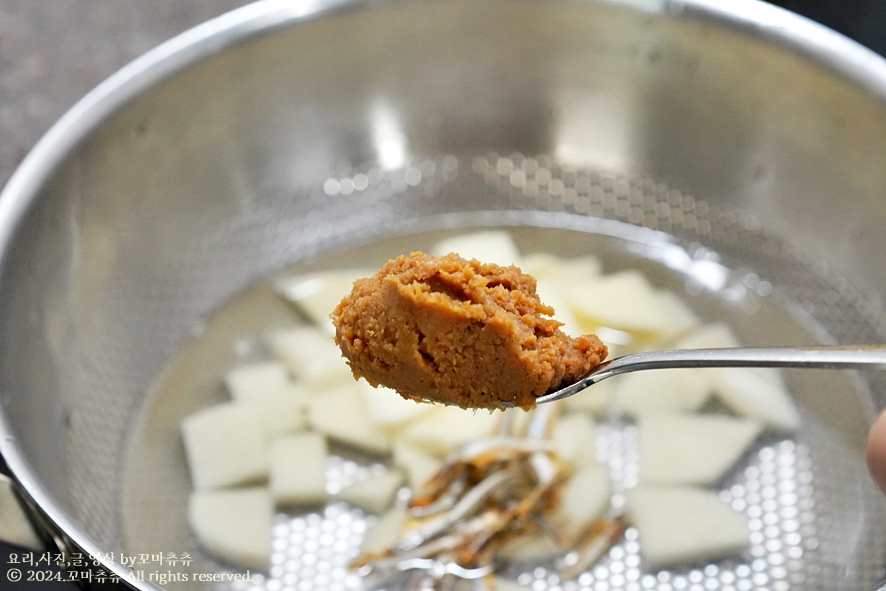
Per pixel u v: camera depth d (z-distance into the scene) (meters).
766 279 0.59
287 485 0.54
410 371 0.45
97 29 0.64
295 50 0.58
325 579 0.52
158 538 0.53
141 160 0.57
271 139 0.60
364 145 0.62
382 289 0.45
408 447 0.54
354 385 0.56
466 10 0.58
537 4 0.58
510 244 0.61
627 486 0.54
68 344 0.54
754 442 0.55
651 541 0.52
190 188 0.59
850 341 0.57
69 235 0.54
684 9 0.57
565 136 0.62
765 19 0.56
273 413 0.56
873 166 0.56
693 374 0.56
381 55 0.60
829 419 0.55
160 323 0.58
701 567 0.52
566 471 0.53
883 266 0.57
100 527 0.52
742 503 0.53
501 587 0.51
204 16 0.65
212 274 0.59
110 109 0.55
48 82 0.62
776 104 0.57
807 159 0.58
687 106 0.60
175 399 0.56
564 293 0.59
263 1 0.57
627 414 0.55
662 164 0.61
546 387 0.45
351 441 0.55
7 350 0.50
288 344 0.58
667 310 0.59
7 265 0.51
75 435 0.53
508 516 0.52
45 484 0.47
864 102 0.55
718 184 0.61
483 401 0.45
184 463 0.55
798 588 0.51
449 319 0.44
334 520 0.53
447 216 0.62
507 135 0.62
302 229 0.61
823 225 0.58
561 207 0.62
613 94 0.60
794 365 0.44
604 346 0.45
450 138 0.62
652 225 0.61
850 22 0.60
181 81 0.57
